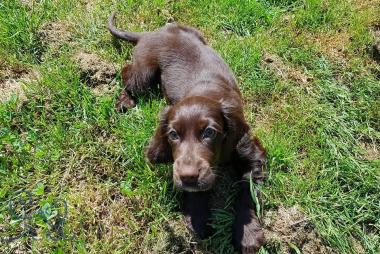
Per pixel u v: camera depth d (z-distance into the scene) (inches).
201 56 19.8
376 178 18.0
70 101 19.8
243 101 20.0
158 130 16.5
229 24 23.5
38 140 18.8
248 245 15.7
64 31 22.5
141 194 17.2
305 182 17.7
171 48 20.3
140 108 19.8
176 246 16.2
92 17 23.1
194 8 24.0
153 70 20.6
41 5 23.2
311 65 22.0
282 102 20.7
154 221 16.7
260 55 21.8
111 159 18.3
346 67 21.9
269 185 17.5
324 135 19.3
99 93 20.4
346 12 24.1
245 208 16.4
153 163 16.9
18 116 19.3
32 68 21.3
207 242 16.2
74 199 17.1
